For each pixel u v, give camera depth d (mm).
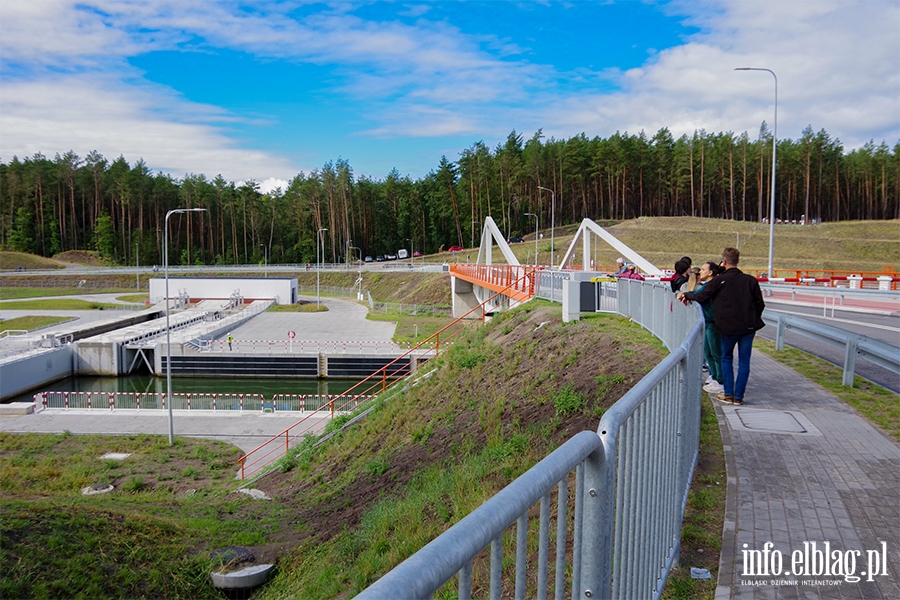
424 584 1063
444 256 108000
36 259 106312
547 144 112625
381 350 40844
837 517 4875
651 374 3084
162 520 12367
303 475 16984
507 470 9297
